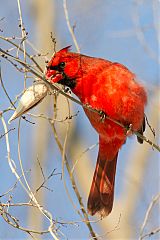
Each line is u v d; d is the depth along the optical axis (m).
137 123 11.60
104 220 14.20
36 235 12.95
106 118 11.45
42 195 13.83
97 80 11.35
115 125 11.57
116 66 11.49
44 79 10.20
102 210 12.30
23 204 10.40
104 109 11.38
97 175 12.42
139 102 11.45
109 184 12.38
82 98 11.53
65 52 11.55
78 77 11.44
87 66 11.44
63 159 10.66
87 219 10.62
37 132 14.79
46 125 14.82
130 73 11.52
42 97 10.75
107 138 11.95
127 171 15.03
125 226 14.12
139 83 11.64
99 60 11.53
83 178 14.92
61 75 11.46
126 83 11.36
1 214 10.39
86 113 11.68
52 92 10.79
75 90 11.54
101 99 11.34
